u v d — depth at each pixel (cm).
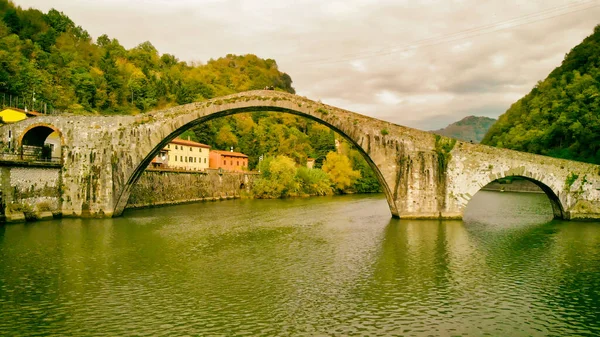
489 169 3875
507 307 1712
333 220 4300
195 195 6838
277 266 2302
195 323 1527
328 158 10219
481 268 2280
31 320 1545
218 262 2386
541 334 1470
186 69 17762
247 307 1683
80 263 2336
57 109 8125
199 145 9044
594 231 3438
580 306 1730
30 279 2030
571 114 7988
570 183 3953
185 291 1873
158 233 3319
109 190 3994
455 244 2905
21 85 7550
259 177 8769
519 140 10062
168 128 4022
